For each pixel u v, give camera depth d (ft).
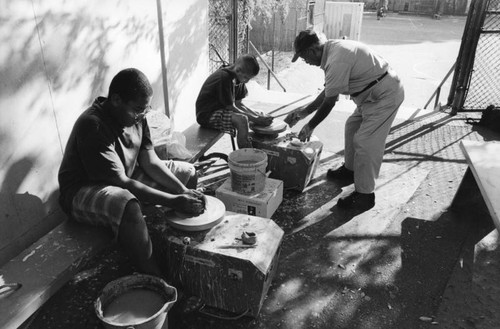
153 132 10.77
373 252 9.66
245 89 13.80
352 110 19.51
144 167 9.02
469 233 10.45
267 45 50.14
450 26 80.07
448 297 8.35
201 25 15.80
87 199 7.52
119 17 11.09
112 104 7.77
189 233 7.68
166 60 13.78
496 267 9.26
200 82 16.49
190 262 7.46
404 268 9.16
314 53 10.71
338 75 10.16
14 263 6.90
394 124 17.66
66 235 7.63
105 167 7.63
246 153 10.71
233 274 7.23
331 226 10.63
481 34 18.62
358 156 10.92
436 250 9.79
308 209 11.35
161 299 6.60
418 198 12.01
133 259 7.47
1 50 7.73
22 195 8.65
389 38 66.44
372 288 8.55
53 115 9.21
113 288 6.61
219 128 13.01
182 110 15.47
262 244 7.47
